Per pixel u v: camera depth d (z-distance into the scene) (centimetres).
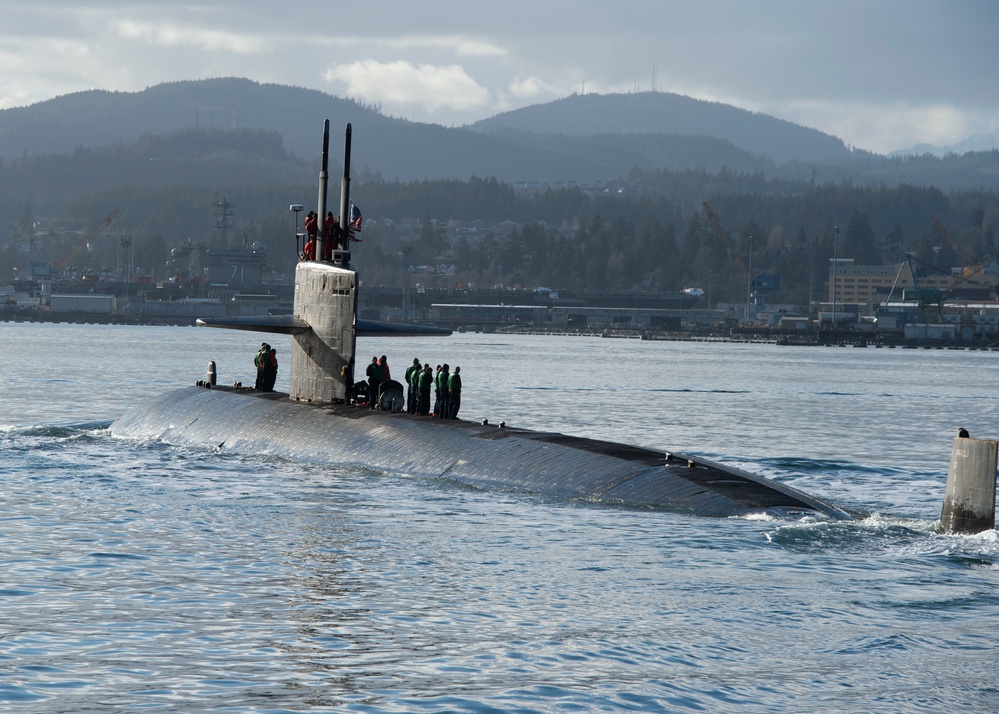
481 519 7388
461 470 8806
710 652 4844
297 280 11100
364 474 9112
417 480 8819
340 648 4784
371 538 6856
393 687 4338
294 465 9581
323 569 6103
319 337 10825
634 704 4212
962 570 6281
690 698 4300
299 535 6931
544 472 8456
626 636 5019
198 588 5678
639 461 8406
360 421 10025
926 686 4519
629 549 6600
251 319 10738
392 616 5259
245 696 4219
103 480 8869
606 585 5847
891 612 5472
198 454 10300
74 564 6138
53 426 12744
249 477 8975
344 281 10500
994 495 6894
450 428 9588
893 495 9719
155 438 11431
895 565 6372
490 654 4741
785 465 11912
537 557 6412
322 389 10862
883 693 4438
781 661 4756
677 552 6544
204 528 7119
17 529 7019
